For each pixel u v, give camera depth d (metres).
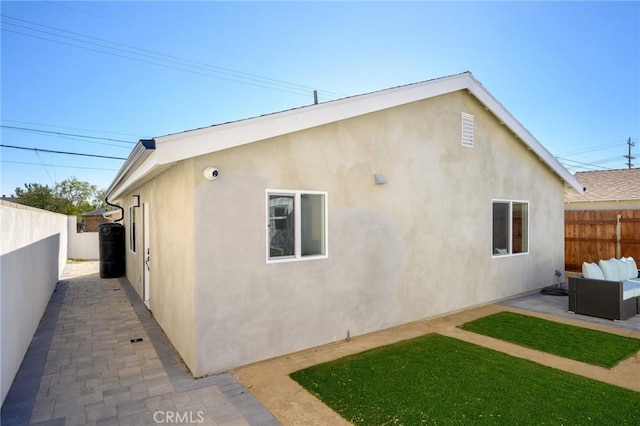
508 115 8.58
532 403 3.86
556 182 10.48
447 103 7.56
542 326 6.69
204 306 4.61
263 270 5.07
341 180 5.89
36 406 3.92
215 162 4.66
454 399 3.95
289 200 5.38
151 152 4.40
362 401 3.93
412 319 6.91
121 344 5.86
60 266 13.27
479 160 8.23
